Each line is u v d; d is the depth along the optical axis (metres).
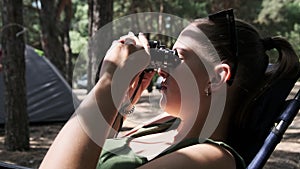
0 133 7.03
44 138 6.54
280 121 1.49
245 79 1.41
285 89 1.54
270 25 19.02
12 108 5.79
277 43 1.52
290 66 1.48
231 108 1.42
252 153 1.48
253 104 1.44
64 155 1.22
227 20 1.38
